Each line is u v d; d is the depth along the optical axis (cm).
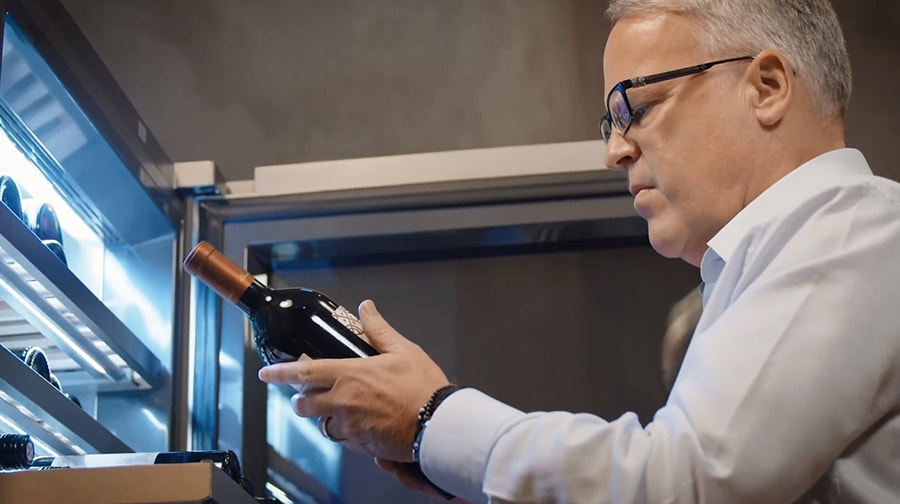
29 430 149
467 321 211
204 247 131
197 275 131
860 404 102
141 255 202
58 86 157
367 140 226
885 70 225
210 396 201
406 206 210
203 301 205
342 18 235
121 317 198
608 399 205
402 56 231
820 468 101
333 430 118
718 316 115
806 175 120
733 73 126
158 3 237
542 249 214
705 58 127
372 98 229
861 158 125
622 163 132
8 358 130
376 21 234
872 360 103
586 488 103
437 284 213
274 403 207
